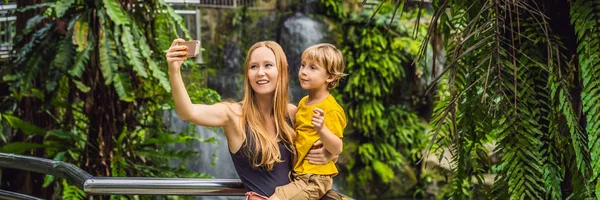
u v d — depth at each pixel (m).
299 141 2.38
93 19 5.75
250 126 2.37
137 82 6.05
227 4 12.81
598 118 2.30
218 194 2.52
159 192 2.52
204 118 2.32
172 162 10.98
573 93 2.60
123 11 5.74
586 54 2.34
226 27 12.77
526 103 2.49
